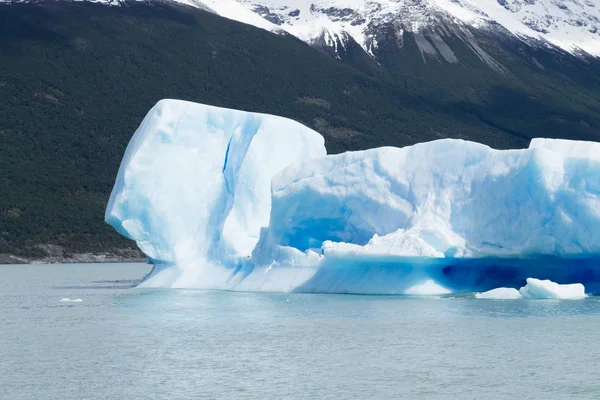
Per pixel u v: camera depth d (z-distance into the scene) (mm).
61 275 85625
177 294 51469
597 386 27781
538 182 42469
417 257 43031
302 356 32375
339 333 36625
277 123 54750
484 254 43375
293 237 50375
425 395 27109
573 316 39562
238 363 31422
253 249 51906
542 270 47531
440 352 32594
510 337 34969
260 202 53750
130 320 41531
